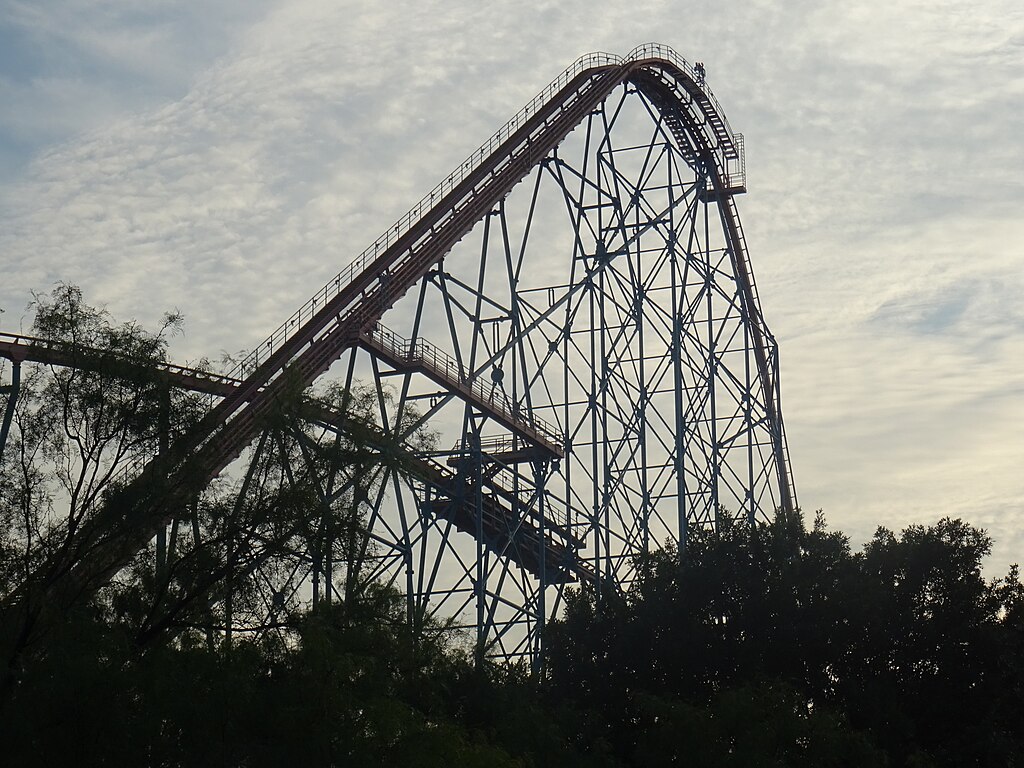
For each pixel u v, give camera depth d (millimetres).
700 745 41812
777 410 79188
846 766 43562
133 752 26484
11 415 32250
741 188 75750
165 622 30141
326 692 28375
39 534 30359
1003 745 45375
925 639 49219
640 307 66312
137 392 31750
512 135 59344
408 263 52562
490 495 58062
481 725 41812
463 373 53031
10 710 26109
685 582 52000
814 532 54094
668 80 70938
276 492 32031
